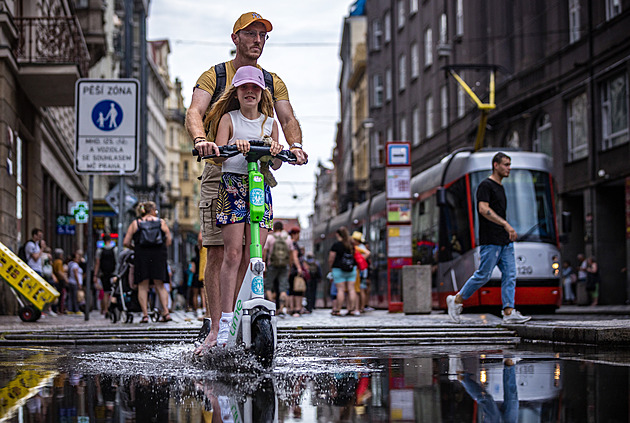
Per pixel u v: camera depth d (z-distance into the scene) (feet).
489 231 35.86
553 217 63.46
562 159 107.65
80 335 30.94
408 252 72.23
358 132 235.40
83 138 50.57
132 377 17.58
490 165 63.98
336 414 12.47
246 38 21.36
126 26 159.12
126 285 46.73
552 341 27.78
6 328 36.81
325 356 22.85
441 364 19.86
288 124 22.00
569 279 104.58
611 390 14.43
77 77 71.05
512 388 14.88
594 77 99.91
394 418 11.97
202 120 21.22
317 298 127.13
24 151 77.46
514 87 118.93
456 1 144.05
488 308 65.10
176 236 250.98
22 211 76.33
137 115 50.80
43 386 16.10
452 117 144.66
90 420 12.06
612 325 27.27
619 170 94.68
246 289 18.75
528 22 115.75
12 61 66.23
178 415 12.53
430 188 73.87
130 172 50.62
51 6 87.51
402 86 179.83
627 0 92.68
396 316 52.42
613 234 99.91
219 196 20.26
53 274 73.51
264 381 16.67
